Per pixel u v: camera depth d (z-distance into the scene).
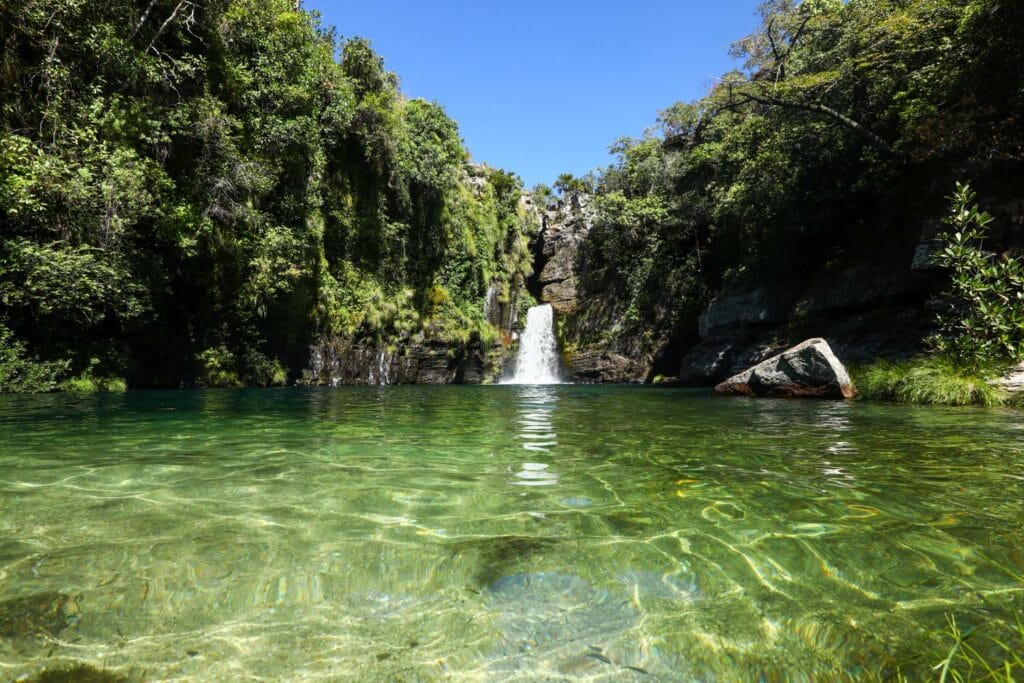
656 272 26.39
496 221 30.80
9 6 11.47
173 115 15.32
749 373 11.53
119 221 12.96
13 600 1.74
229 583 1.87
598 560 2.09
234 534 2.32
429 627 1.63
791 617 1.69
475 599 1.79
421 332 25.17
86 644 1.52
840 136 16.39
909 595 1.82
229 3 18.16
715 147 23.88
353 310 22.72
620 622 1.67
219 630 1.60
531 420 6.84
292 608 1.73
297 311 20.33
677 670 1.44
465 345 26.97
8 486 3.11
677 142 29.25
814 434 5.34
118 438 5.05
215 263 17.22
